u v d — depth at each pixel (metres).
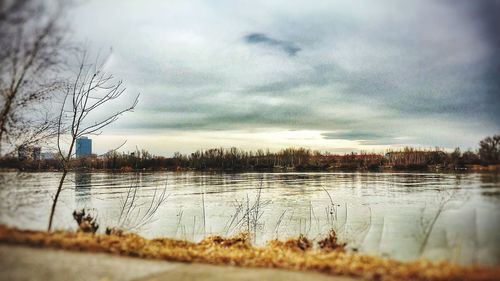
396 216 29.64
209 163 192.38
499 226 10.70
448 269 7.38
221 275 7.71
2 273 6.66
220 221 30.05
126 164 141.12
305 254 10.09
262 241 18.64
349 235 17.58
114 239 10.22
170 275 7.57
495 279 6.70
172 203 50.31
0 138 11.14
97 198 54.22
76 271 7.19
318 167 187.12
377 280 7.23
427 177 97.88
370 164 176.62
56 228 11.44
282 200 54.22
